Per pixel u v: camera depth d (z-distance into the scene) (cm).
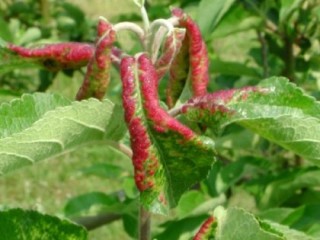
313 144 25
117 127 25
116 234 98
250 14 43
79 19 67
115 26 26
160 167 24
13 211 26
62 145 24
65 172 112
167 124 24
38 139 23
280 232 25
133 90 24
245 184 41
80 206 44
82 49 27
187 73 27
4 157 23
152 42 26
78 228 26
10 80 73
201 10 38
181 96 28
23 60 28
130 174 50
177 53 27
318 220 36
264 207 40
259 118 25
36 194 110
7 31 58
